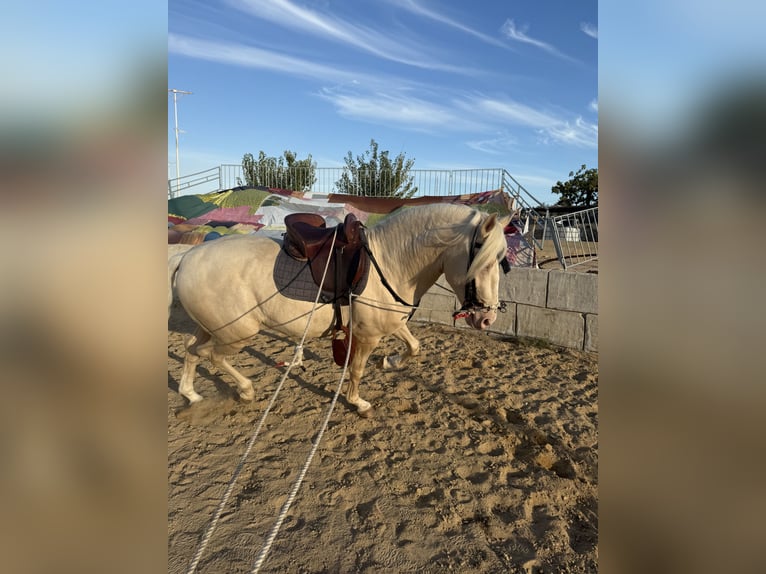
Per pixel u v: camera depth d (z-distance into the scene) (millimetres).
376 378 4895
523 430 3857
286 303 3311
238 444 3506
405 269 3354
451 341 6418
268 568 2322
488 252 2949
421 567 2377
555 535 2635
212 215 10234
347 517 2730
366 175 11977
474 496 2965
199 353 3887
